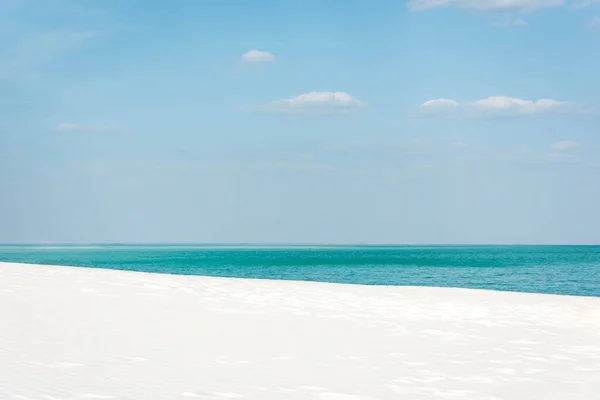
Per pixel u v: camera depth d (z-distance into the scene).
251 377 5.90
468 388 5.75
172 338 7.91
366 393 5.43
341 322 9.92
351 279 37.75
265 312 10.66
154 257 96.94
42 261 74.62
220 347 7.46
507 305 12.18
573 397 5.52
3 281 12.35
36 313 9.13
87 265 61.19
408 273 44.56
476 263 64.75
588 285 32.81
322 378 5.98
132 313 9.77
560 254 115.06
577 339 8.84
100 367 5.91
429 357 7.26
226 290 13.16
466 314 11.12
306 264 62.66
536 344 8.34
